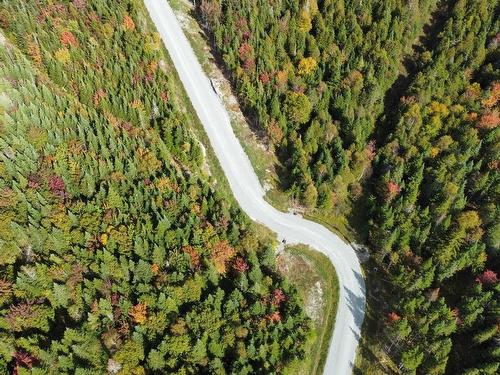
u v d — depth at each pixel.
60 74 121.44
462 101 149.38
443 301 100.62
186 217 102.25
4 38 120.06
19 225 86.62
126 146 112.38
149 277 90.12
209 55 145.38
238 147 131.00
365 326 105.38
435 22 175.00
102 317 82.50
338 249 118.12
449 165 129.12
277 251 115.38
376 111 147.00
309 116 136.75
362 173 130.75
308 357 97.88
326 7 162.62
